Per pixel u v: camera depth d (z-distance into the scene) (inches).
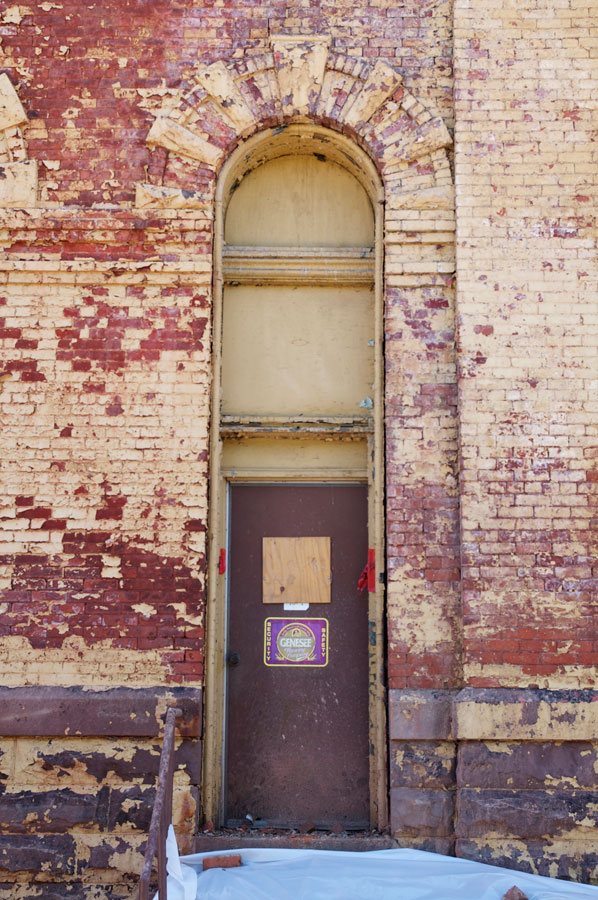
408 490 224.5
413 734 212.8
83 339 228.7
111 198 233.9
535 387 223.3
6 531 222.1
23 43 240.2
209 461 229.6
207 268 230.4
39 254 230.7
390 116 236.7
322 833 219.5
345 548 241.8
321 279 247.1
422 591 220.4
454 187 233.0
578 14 236.1
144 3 241.4
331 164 251.3
